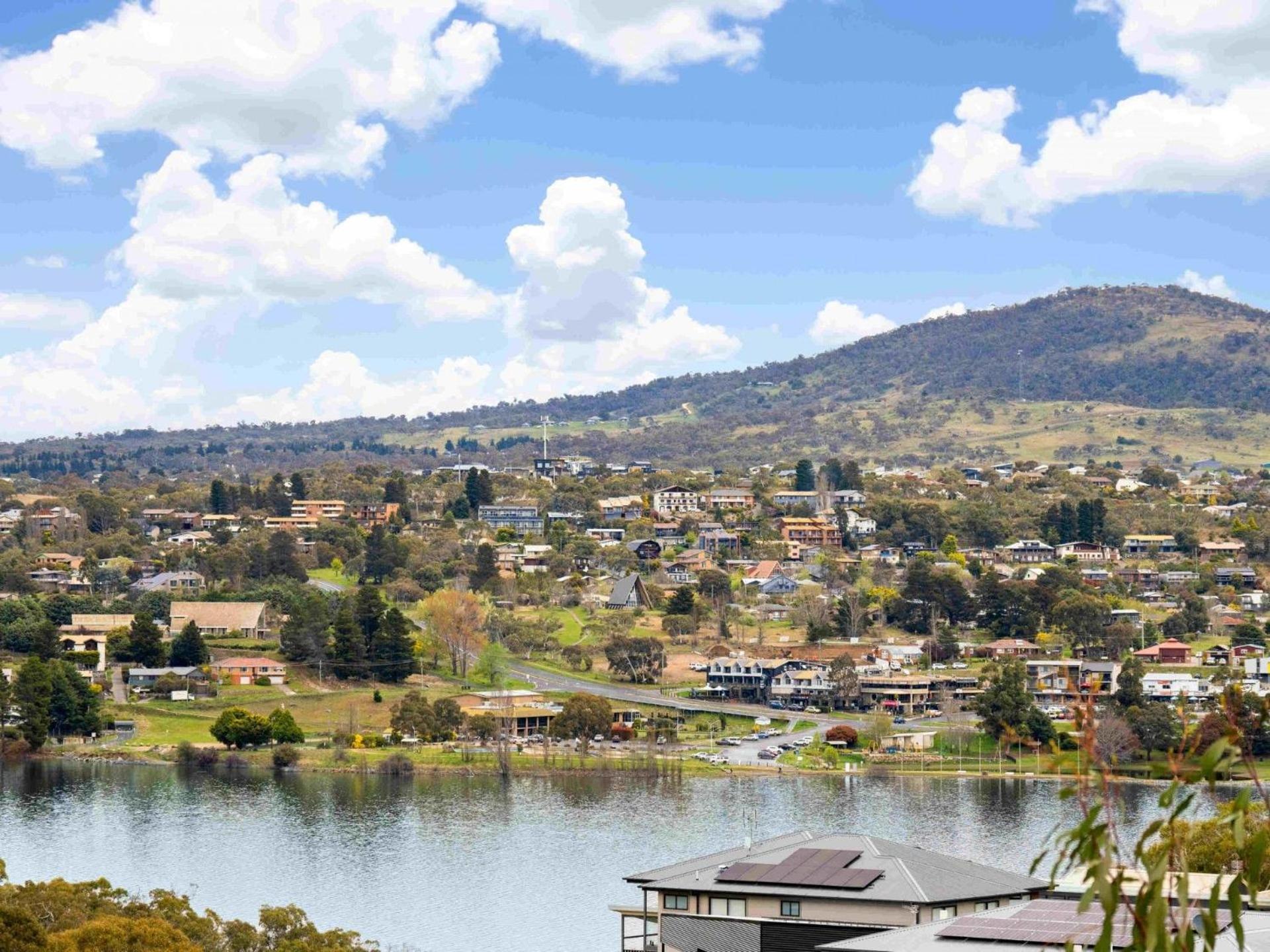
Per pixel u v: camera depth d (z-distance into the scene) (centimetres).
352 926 13788
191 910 9894
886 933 6956
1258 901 6969
